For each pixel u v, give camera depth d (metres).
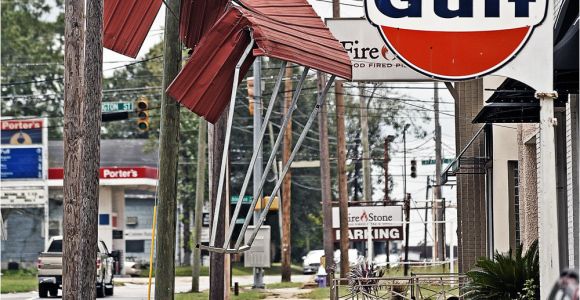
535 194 35.88
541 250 22.78
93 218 29.88
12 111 140.75
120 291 72.69
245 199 69.62
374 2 23.03
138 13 33.44
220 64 27.84
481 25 22.88
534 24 22.77
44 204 105.94
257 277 71.75
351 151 139.00
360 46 39.12
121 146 119.19
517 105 27.39
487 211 45.00
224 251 27.16
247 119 124.88
